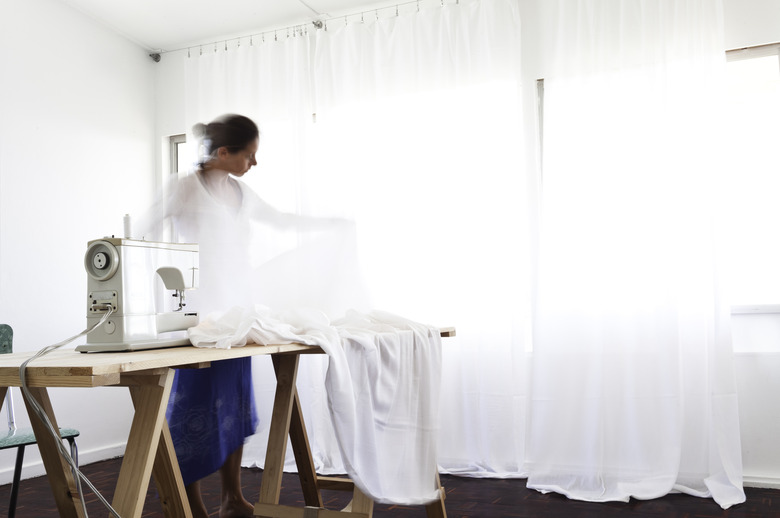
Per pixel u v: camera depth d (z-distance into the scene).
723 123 3.51
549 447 3.62
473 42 4.04
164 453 2.06
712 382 3.42
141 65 4.97
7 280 3.93
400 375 2.38
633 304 3.60
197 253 2.16
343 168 4.27
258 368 3.96
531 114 4.02
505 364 3.87
